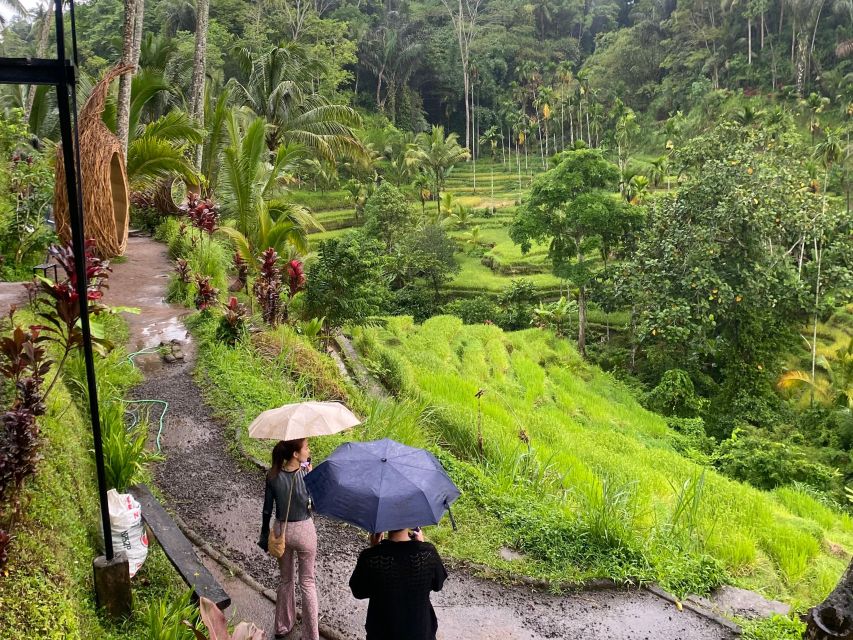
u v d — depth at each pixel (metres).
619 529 7.66
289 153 23.73
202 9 22.89
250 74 32.66
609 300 35.38
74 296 5.55
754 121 57.44
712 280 30.03
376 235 48.50
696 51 85.06
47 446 5.32
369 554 4.08
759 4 78.06
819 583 9.31
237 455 7.92
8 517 4.37
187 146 21.83
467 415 12.25
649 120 84.75
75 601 4.31
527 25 101.56
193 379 9.79
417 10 98.69
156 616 4.57
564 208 35.41
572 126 88.19
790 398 32.25
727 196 30.72
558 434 14.83
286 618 5.15
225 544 6.39
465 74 89.44
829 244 33.31
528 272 51.84
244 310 11.21
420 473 4.43
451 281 47.31
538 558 7.25
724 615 6.74
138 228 21.50
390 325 22.39
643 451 16.22
